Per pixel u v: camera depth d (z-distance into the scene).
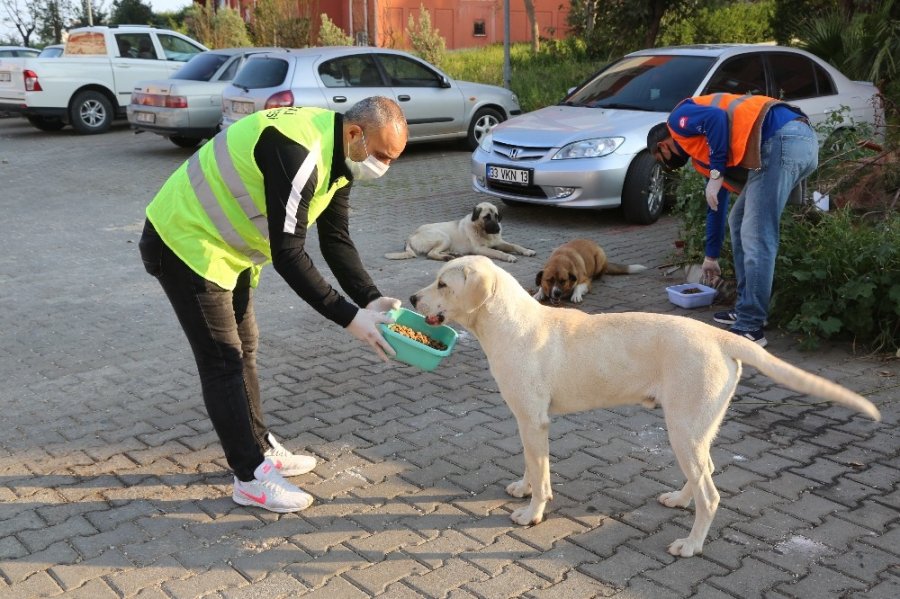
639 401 3.35
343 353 5.71
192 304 3.44
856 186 6.84
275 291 7.17
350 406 4.84
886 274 5.31
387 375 5.30
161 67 18.31
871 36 11.53
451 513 3.65
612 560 3.26
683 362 3.13
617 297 6.72
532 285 7.11
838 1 14.91
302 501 3.68
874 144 7.13
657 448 4.21
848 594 3.02
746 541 3.36
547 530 3.49
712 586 3.09
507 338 3.38
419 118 13.52
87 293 7.16
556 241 8.46
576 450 4.20
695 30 20.53
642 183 8.65
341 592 3.10
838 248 5.55
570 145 8.58
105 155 15.08
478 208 7.95
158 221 3.40
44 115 17.30
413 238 8.08
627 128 8.66
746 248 5.29
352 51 12.89
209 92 14.45
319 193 3.37
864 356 5.30
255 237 3.44
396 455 4.21
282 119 3.29
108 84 17.69
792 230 5.98
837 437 4.25
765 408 4.61
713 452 4.12
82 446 4.36
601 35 19.70
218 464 4.16
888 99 9.27
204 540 3.47
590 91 9.92
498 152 9.08
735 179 5.38
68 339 6.05
